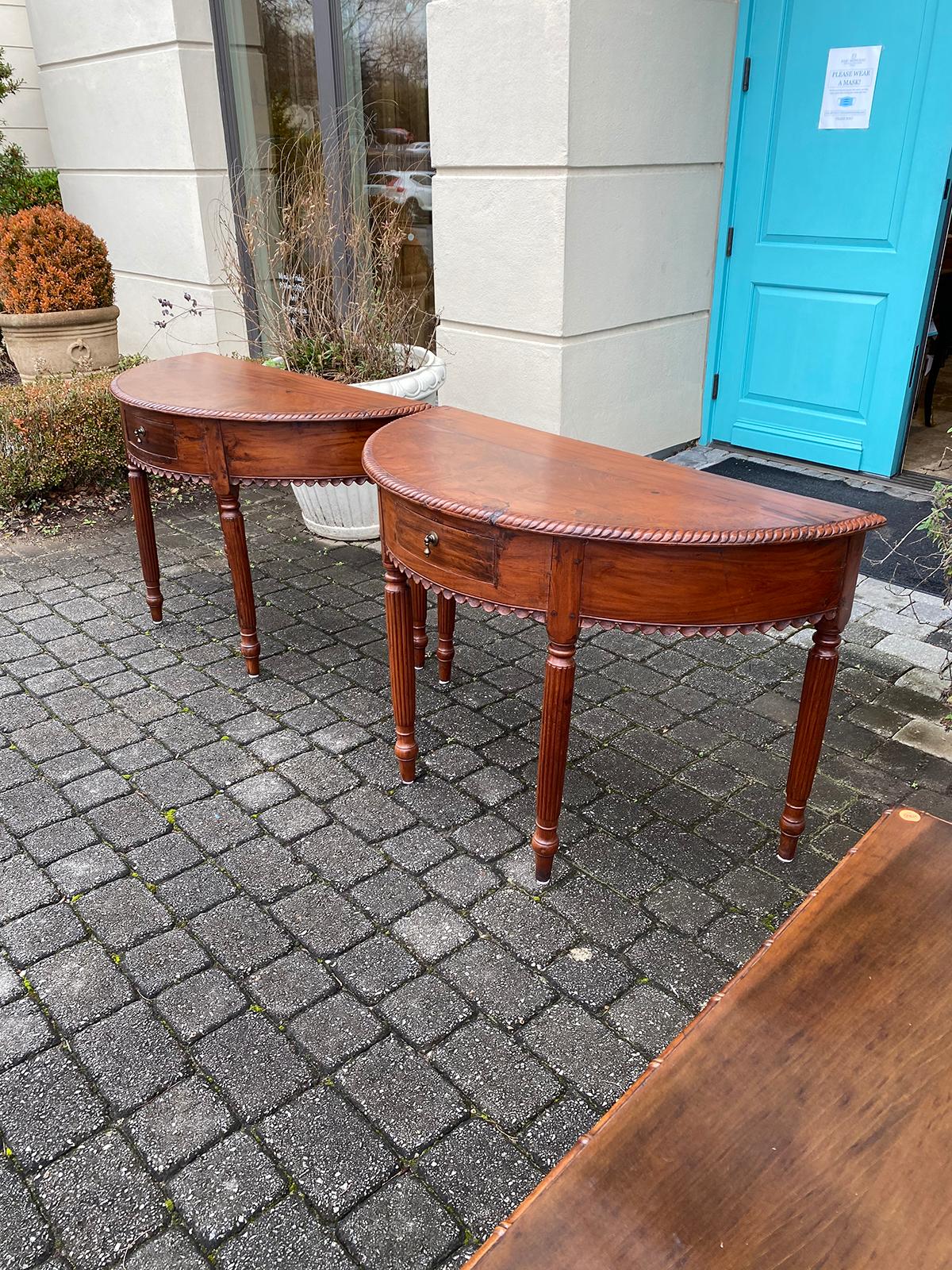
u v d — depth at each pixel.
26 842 2.36
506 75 3.82
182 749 2.73
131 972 1.98
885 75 3.85
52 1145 1.62
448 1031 1.83
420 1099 1.70
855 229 4.14
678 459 4.84
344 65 5.03
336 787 2.56
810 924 1.27
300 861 2.29
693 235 4.52
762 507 1.93
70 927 2.09
